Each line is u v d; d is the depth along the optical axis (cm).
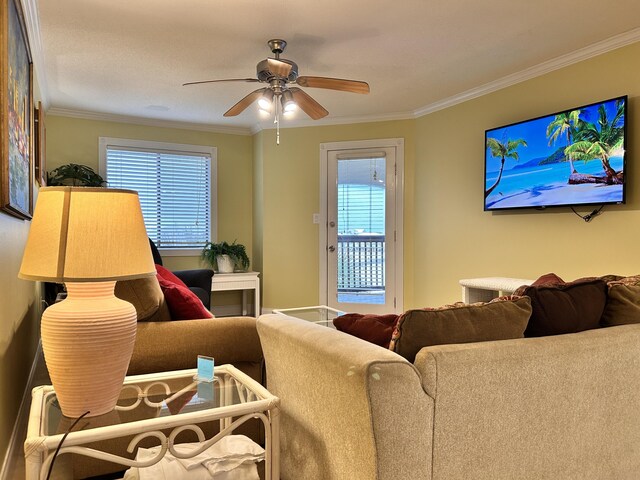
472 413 131
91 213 138
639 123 307
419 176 506
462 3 269
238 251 555
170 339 204
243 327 215
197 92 432
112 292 150
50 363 138
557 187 352
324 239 546
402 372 122
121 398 160
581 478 150
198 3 267
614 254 323
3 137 172
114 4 268
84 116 506
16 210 203
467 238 447
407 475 123
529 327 161
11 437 212
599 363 151
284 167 557
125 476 152
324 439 146
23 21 232
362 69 377
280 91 321
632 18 290
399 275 520
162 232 553
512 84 398
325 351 140
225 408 145
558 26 300
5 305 197
